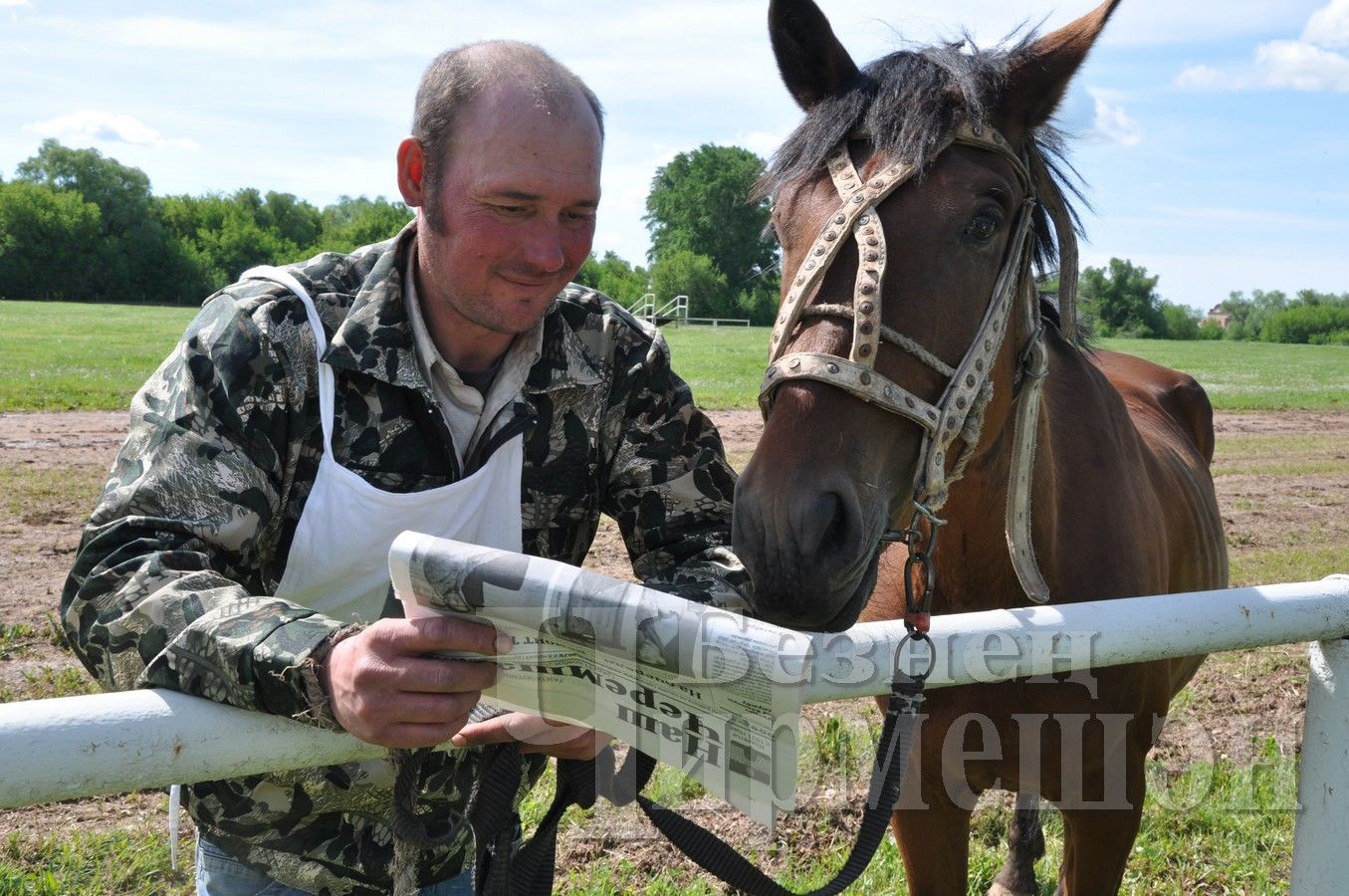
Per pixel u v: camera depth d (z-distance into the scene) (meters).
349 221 89.38
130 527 1.31
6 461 7.91
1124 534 2.35
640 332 1.75
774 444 1.68
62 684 3.91
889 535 1.71
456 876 1.76
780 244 1.92
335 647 1.11
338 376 1.51
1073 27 2.03
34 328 26.11
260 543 1.49
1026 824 3.12
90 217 66.06
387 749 1.20
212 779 1.10
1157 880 3.20
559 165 1.41
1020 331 2.02
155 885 2.83
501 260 1.44
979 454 1.98
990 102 1.96
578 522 1.75
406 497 1.50
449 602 1.10
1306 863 1.76
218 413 1.41
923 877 2.31
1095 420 2.45
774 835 3.22
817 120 1.93
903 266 1.75
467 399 1.60
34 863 2.91
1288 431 14.77
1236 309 84.62
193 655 1.14
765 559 1.61
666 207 53.25
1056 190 2.07
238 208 78.75
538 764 1.78
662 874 3.05
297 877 1.60
